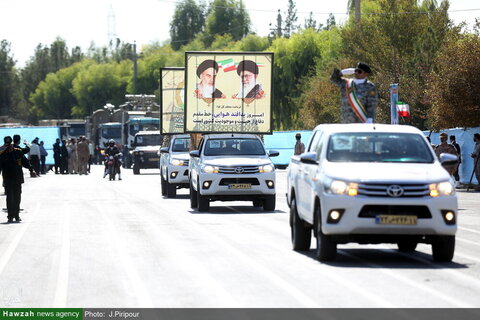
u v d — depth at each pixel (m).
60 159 125.44
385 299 21.89
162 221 45.41
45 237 37.91
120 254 31.48
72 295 23.08
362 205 27.61
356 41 115.62
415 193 27.75
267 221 45.25
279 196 69.12
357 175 28.06
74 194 72.19
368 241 28.36
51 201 62.97
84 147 122.12
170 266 28.22
